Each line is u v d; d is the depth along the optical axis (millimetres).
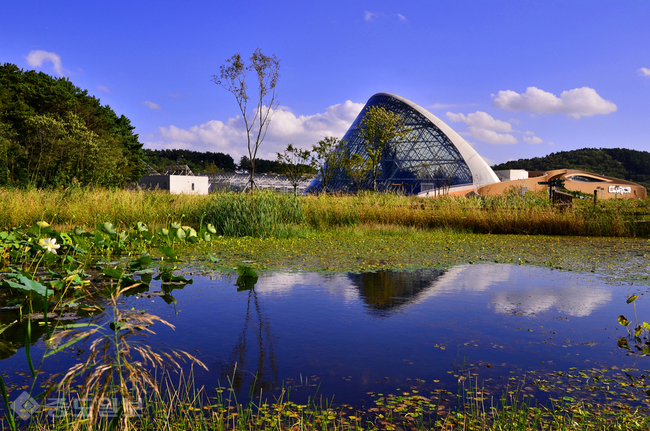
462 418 2076
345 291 4816
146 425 1958
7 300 4164
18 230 7953
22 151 31109
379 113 30562
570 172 55469
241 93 19719
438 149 48344
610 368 2721
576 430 1968
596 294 4742
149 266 6281
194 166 99188
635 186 54781
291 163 28312
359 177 31734
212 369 2641
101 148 35375
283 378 2531
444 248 8695
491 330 3461
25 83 37594
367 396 2314
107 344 1676
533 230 12297
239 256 7461
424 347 3066
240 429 1926
